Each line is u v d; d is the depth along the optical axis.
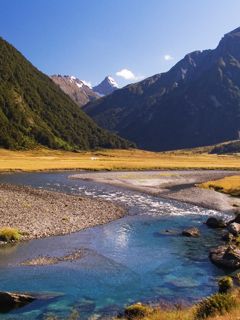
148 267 30.25
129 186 84.25
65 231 40.56
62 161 149.25
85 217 47.88
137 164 144.00
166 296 24.55
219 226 44.81
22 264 30.14
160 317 18.88
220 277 28.09
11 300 22.80
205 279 27.69
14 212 46.50
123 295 24.62
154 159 199.75
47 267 29.66
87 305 22.98
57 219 45.12
